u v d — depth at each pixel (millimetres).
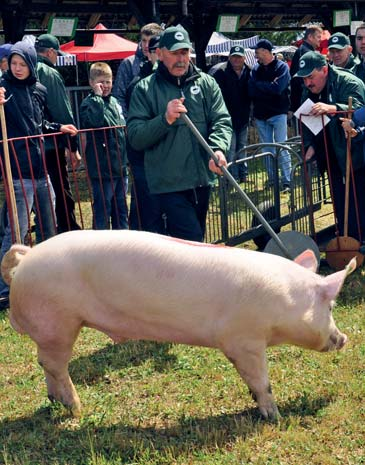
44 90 7465
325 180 10727
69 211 9000
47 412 4926
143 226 8125
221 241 8242
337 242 7691
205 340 4371
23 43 7062
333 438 4359
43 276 4371
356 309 6566
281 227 9461
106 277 4309
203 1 13430
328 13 15148
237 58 12328
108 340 6195
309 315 4422
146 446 4387
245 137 12836
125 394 5152
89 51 17750
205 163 6441
